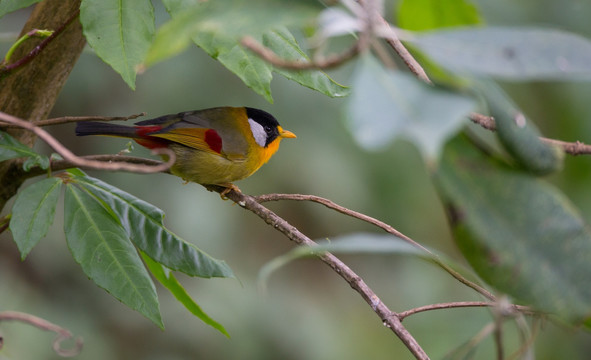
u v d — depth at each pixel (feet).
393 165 39.06
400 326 14.76
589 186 34.65
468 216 7.58
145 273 15.03
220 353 39.01
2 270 37.70
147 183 36.96
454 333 38.47
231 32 7.84
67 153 11.72
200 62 36.22
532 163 7.66
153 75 36.04
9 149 15.14
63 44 17.25
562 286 7.59
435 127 6.36
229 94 36.27
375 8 7.66
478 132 30.78
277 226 17.25
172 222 36.83
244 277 40.16
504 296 9.12
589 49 7.42
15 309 36.19
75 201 15.35
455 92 6.92
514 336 30.86
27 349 34.35
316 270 45.83
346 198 38.14
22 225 14.40
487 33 7.58
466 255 7.71
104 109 36.42
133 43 13.37
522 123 7.61
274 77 36.99
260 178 37.58
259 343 39.50
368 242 8.38
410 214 40.34
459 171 7.75
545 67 7.38
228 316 38.91
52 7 17.24
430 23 9.14
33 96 17.29
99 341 37.47
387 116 6.55
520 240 7.68
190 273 15.48
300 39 16.58
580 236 7.68
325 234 44.42
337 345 41.81
